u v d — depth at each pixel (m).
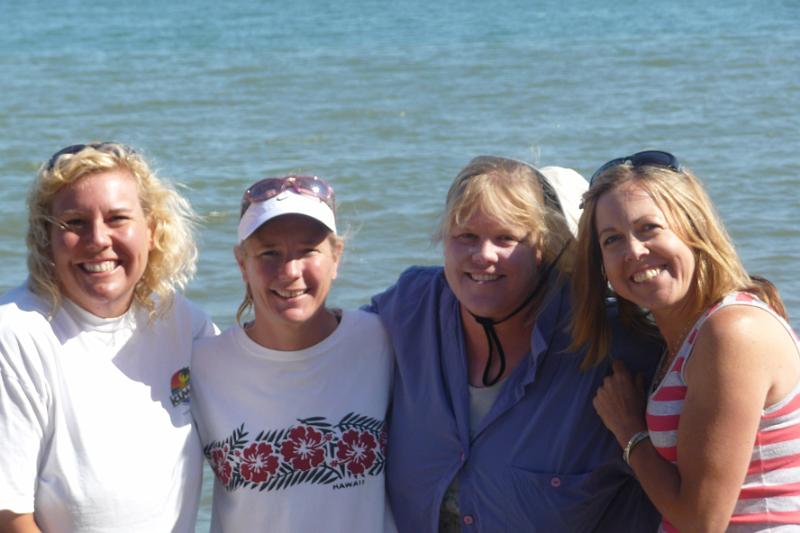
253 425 4.24
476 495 4.29
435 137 18.08
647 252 3.90
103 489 3.91
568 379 4.28
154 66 27.97
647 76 24.19
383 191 14.27
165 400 4.16
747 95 21.30
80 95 23.17
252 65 27.66
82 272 3.97
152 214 4.15
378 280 10.57
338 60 28.33
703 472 3.78
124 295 4.08
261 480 4.20
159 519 4.04
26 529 3.79
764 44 28.83
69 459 3.91
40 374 3.88
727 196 13.67
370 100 21.92
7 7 51.38
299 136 18.33
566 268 4.34
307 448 4.25
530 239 4.24
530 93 22.33
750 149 16.45
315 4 49.81
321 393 4.30
